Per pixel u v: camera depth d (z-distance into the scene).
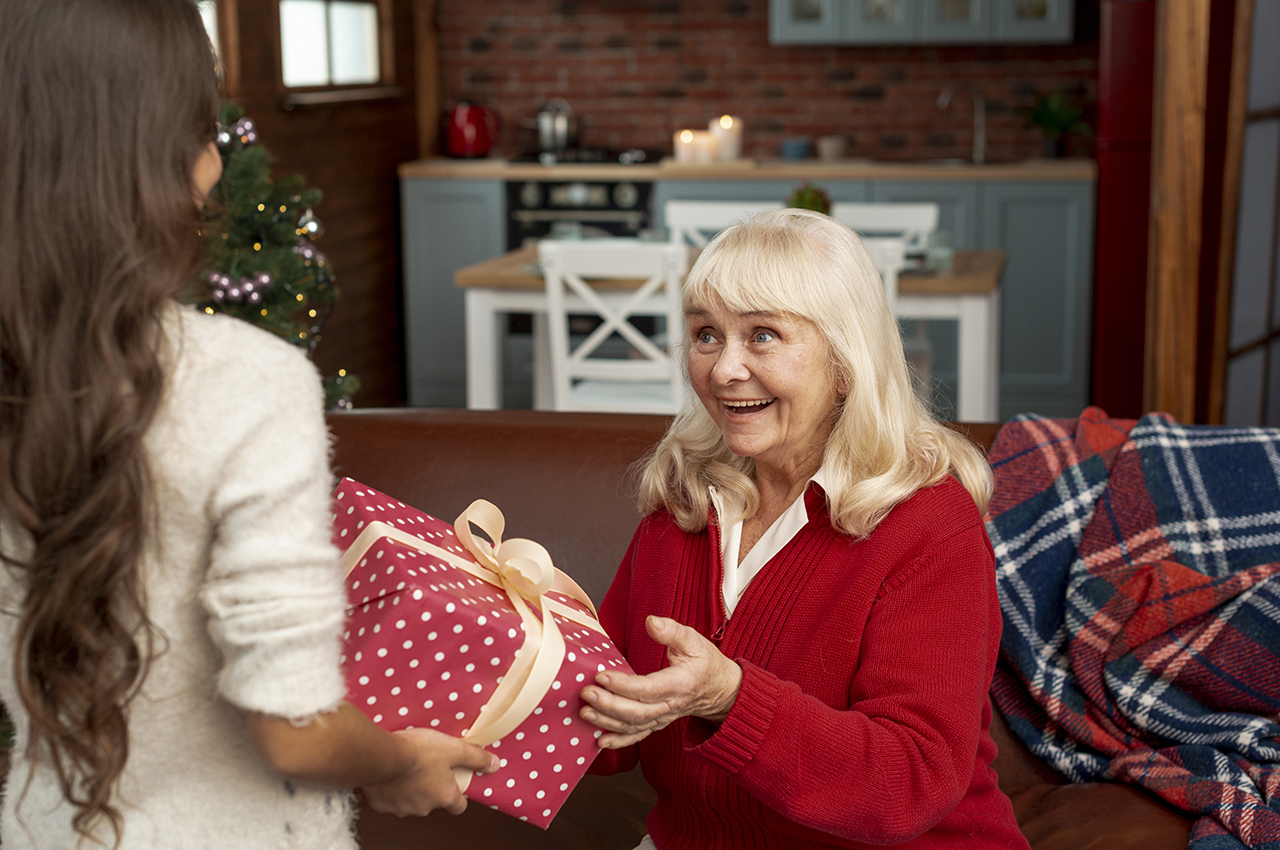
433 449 1.81
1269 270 3.60
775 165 5.38
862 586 1.16
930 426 1.25
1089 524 1.71
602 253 3.47
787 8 5.46
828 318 1.17
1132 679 1.58
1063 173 5.04
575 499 1.75
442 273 5.58
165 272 0.73
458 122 5.79
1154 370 3.00
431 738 0.94
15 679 0.75
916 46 5.69
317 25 4.86
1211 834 1.36
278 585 0.73
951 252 3.70
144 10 0.74
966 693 1.10
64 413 0.70
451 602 0.95
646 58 5.90
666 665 1.27
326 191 4.89
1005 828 1.23
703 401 1.24
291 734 0.75
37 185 0.71
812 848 1.17
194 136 0.77
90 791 0.76
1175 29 2.86
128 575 0.72
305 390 0.79
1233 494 1.69
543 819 1.04
